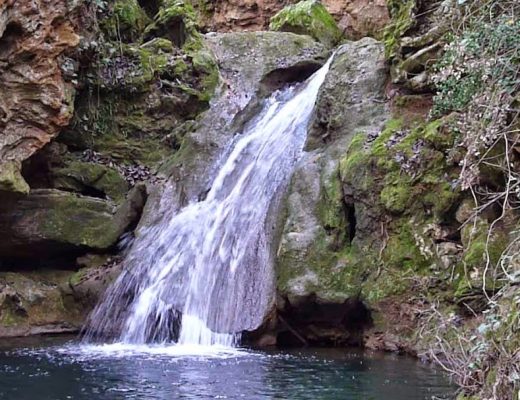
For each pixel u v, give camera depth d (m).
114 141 14.27
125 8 15.67
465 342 7.43
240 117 14.49
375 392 7.41
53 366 8.68
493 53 7.69
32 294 11.95
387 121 11.71
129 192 13.31
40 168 13.05
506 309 6.27
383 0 17.89
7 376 8.07
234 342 10.59
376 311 10.23
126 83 14.39
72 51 12.21
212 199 12.77
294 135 13.15
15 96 11.55
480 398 5.95
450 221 10.08
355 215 10.84
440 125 10.35
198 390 7.44
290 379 8.05
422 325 9.38
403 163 10.55
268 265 11.01
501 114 7.45
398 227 10.47
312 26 17.08
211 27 20.81
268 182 12.28
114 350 10.02
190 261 11.59
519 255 6.98
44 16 11.51
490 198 9.29
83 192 13.43
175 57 15.20
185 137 13.95
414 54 11.80
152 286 11.48
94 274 12.22
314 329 10.77
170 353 9.77
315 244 10.80
